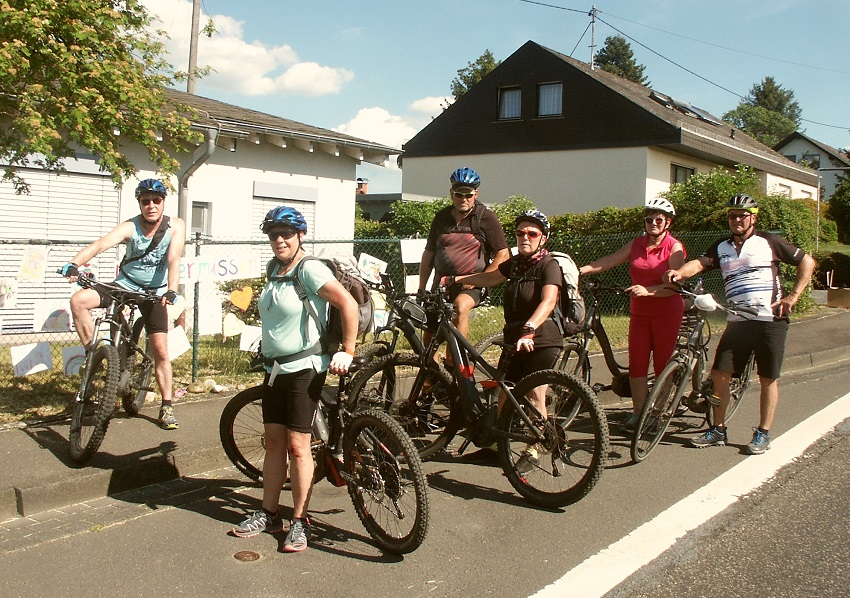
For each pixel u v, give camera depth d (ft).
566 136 77.15
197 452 17.51
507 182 81.41
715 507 15.66
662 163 74.38
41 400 21.45
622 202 73.41
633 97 75.20
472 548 13.62
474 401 16.57
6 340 31.55
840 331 40.68
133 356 18.88
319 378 13.38
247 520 14.15
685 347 19.86
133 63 24.61
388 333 26.91
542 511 15.46
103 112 22.58
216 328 24.34
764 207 44.80
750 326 19.29
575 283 16.96
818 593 12.00
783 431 21.67
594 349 32.99
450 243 20.15
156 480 16.78
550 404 16.56
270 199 46.39
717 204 45.70
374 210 96.89
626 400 26.14
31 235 35.88
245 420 16.93
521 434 15.81
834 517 15.15
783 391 27.37
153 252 18.69
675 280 18.62
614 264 20.75
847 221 137.59
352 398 17.42
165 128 26.30
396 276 47.11
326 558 13.15
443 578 12.42
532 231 16.67
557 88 78.48
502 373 16.26
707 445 20.17
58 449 17.31
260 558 13.11
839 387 28.07
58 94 22.94
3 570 12.48
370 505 14.15
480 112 83.35
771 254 19.25
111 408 15.99
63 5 22.45
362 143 48.80
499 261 19.97
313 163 48.32
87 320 17.66
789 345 35.65
